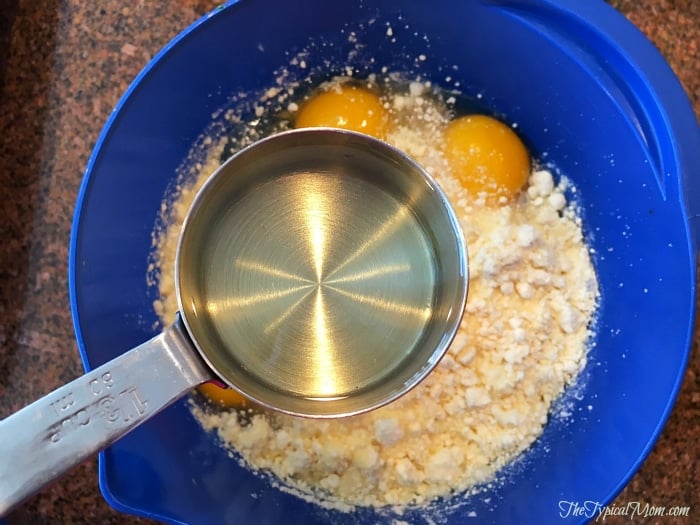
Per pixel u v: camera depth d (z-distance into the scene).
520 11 0.16
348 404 0.15
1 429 0.12
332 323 0.16
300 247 0.16
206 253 0.16
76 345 0.18
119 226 0.17
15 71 0.18
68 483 0.18
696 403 0.19
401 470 0.17
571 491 0.17
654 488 0.18
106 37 0.18
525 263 0.18
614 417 0.18
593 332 0.19
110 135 0.15
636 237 0.18
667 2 0.19
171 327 0.13
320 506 0.18
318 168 0.16
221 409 0.18
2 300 0.18
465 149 0.19
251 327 0.16
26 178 0.18
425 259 0.16
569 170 0.19
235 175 0.16
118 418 0.12
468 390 0.18
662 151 0.16
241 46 0.17
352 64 0.19
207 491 0.17
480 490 0.18
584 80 0.17
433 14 0.17
